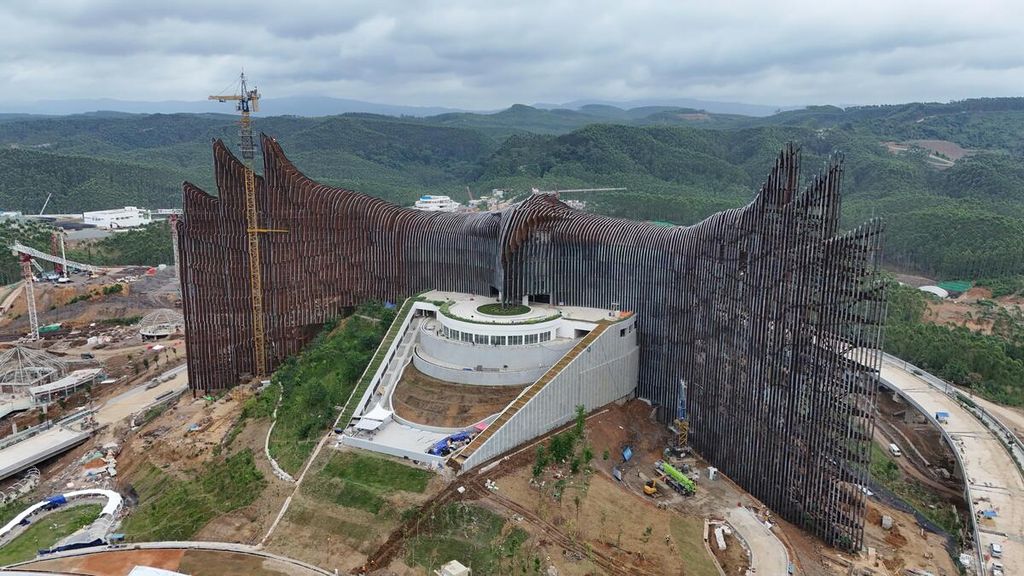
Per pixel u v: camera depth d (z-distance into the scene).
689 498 107.00
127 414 151.62
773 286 103.56
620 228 138.38
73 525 105.62
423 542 85.56
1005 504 103.75
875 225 86.12
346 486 96.88
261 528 93.19
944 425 130.88
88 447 138.62
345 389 126.88
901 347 176.50
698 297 123.06
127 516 106.69
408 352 135.88
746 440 111.19
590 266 139.50
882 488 119.88
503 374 120.81
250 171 148.88
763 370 106.56
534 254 141.12
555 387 113.38
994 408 147.25
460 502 91.06
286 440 113.69
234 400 143.50
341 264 159.62
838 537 96.88
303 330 158.25
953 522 109.31
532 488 96.00
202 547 90.94
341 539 88.31
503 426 103.81
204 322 152.12
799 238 98.06
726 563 90.12
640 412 131.38
